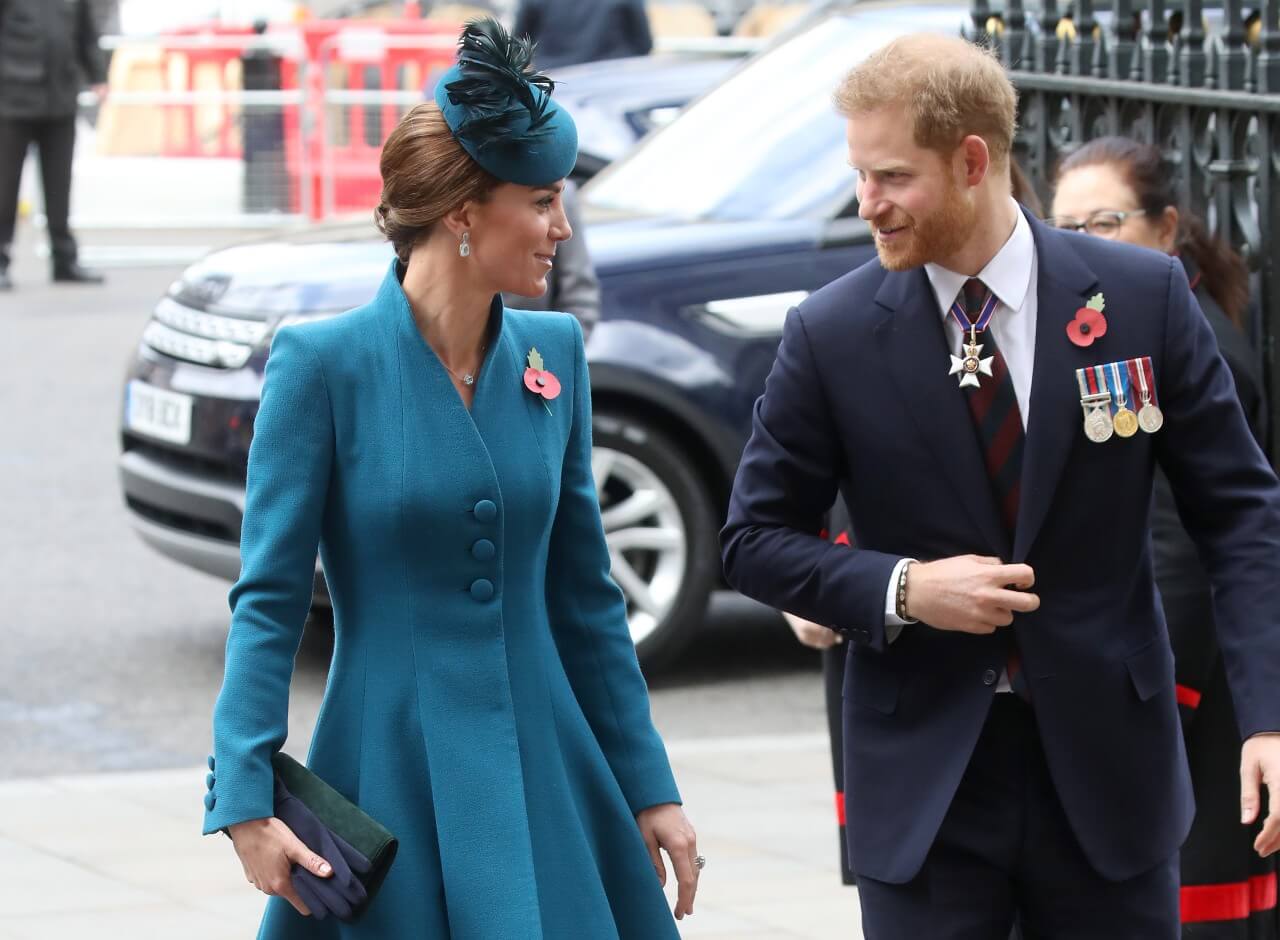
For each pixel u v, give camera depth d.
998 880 13.12
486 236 12.27
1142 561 13.14
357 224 31.09
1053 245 12.97
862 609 12.80
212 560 28.30
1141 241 16.67
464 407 12.45
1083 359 12.79
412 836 12.17
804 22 34.59
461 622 12.34
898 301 13.04
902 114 12.51
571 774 12.63
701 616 28.80
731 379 28.31
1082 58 19.34
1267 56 16.61
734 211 30.12
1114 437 12.76
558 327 13.15
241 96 67.56
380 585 12.36
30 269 65.38
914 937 13.09
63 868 21.98
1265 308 16.61
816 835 23.06
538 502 12.60
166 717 27.75
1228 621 12.91
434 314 12.55
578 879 12.39
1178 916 13.31
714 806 24.11
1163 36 18.14
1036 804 12.96
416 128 12.27
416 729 12.25
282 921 12.48
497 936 11.91
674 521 28.55
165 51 67.75
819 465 13.37
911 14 33.09
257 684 12.04
